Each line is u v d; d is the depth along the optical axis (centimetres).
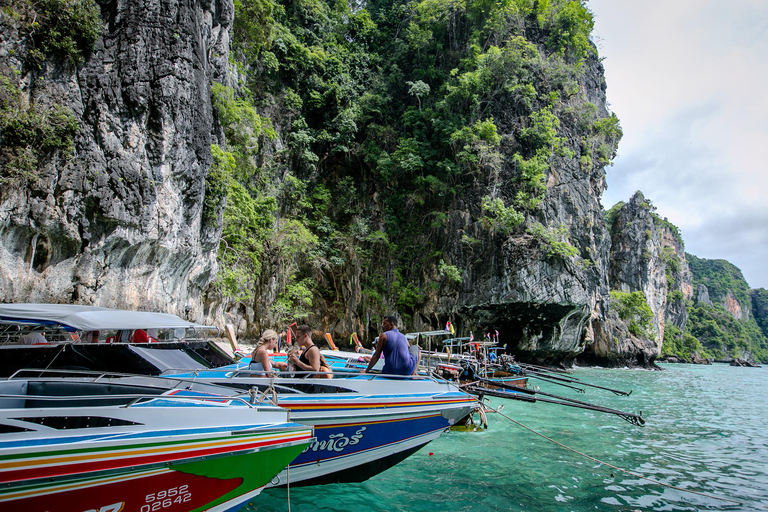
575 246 3150
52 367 557
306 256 3002
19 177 1112
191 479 394
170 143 1454
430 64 3500
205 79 1667
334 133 3262
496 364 1565
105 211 1280
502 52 3156
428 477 695
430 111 3222
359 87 3444
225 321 2414
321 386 622
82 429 355
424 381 693
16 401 457
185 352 663
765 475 800
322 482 607
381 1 3922
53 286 1210
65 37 1231
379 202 3288
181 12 1509
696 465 851
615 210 5894
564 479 722
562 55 3519
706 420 1393
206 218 1798
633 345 4353
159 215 1438
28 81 1177
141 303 1445
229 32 2283
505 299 2781
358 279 3086
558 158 3209
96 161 1277
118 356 587
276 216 2903
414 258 3156
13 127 1100
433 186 3038
